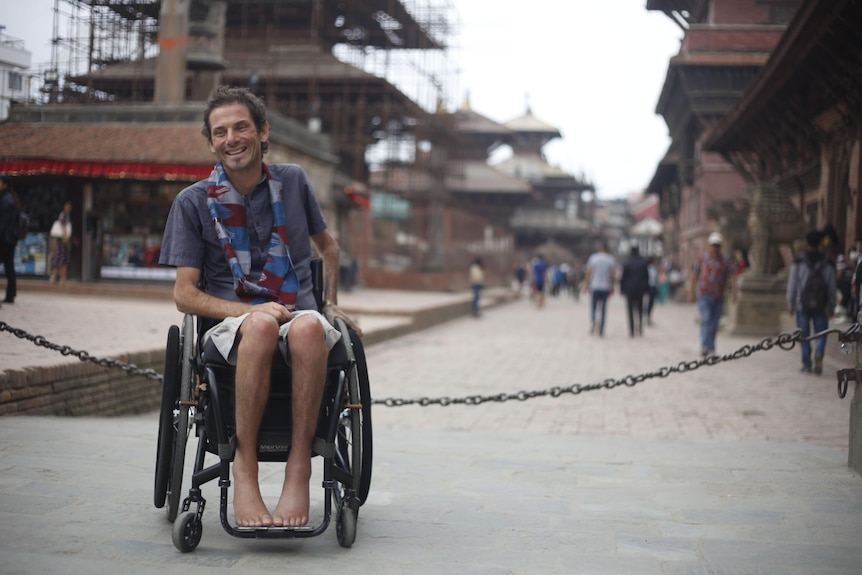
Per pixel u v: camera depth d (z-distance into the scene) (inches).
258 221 160.4
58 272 834.2
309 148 1155.9
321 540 159.9
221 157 158.1
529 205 3700.8
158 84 946.1
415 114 1744.6
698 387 447.5
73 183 839.1
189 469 221.1
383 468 230.5
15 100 743.7
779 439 303.7
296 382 146.6
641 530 173.3
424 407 377.1
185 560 144.2
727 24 1261.1
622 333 853.8
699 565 150.8
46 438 237.6
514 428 325.1
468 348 663.1
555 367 539.2
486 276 1923.0
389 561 148.4
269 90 1692.9
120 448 230.8
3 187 538.9
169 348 156.5
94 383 303.1
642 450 267.1
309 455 148.6
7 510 167.5
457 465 236.8
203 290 164.1
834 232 637.3
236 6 1752.0
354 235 1492.4
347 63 1733.5
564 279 2278.5
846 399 407.2
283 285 157.9
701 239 1637.6
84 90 1170.6
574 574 144.5
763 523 180.1
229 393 152.9
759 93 826.2
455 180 2300.7
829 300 494.3
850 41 607.5
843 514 187.9
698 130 1601.9
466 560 150.6
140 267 850.1
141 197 846.5
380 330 671.1
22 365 277.4
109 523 162.4
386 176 1738.4
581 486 213.3
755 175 1203.9
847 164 751.1
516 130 3855.8
